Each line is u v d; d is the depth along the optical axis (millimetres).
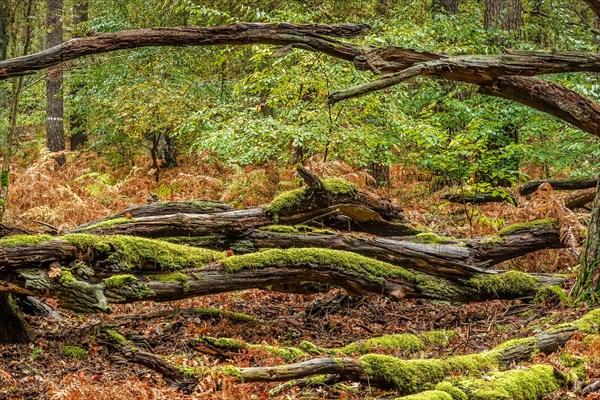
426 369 5336
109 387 5230
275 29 6695
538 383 4961
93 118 18344
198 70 17031
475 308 8109
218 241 7777
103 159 18578
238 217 7820
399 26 12727
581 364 5379
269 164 14992
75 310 6230
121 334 6980
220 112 12711
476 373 5383
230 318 7840
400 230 8617
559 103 7016
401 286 7664
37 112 21750
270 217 7930
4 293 6488
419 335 7066
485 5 14211
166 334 7180
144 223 7582
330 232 7953
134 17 16500
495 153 11953
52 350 6652
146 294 6578
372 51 6746
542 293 7812
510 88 6988
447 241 8461
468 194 11234
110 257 6566
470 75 6844
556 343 5887
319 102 12086
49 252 6277
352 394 5496
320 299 8695
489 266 8680
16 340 6781
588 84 12008
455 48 12125
